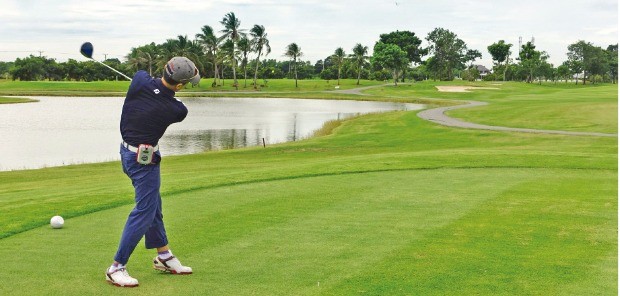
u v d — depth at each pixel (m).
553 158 16.89
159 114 5.75
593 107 48.81
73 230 7.99
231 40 140.88
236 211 9.11
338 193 10.76
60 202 10.06
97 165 25.44
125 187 12.29
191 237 7.50
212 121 55.59
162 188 11.16
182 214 8.88
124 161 5.87
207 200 10.05
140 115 5.74
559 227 8.00
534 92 116.31
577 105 50.84
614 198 10.18
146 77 5.84
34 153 32.12
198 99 103.94
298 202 9.85
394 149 31.66
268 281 5.77
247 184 11.85
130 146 5.81
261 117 61.22
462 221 8.38
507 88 131.25
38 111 65.88
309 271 6.07
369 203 9.76
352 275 5.93
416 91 122.88
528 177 13.01
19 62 171.75
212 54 145.38
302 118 60.03
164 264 6.03
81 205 9.71
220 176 12.96
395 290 5.50
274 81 167.00
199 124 52.22
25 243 7.28
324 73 193.50
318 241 7.27
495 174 13.55
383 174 13.49
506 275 5.93
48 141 37.59
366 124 48.56
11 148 34.12
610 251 6.80
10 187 17.12
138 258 6.67
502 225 8.13
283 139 40.84
